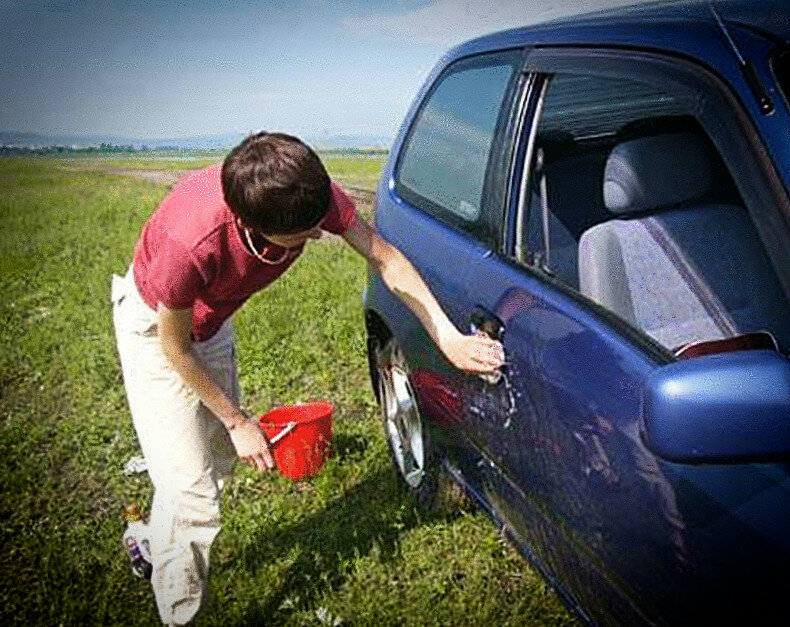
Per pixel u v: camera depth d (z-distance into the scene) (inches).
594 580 83.0
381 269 99.7
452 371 109.4
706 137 95.8
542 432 86.7
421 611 115.0
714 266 93.4
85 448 183.2
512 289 94.3
